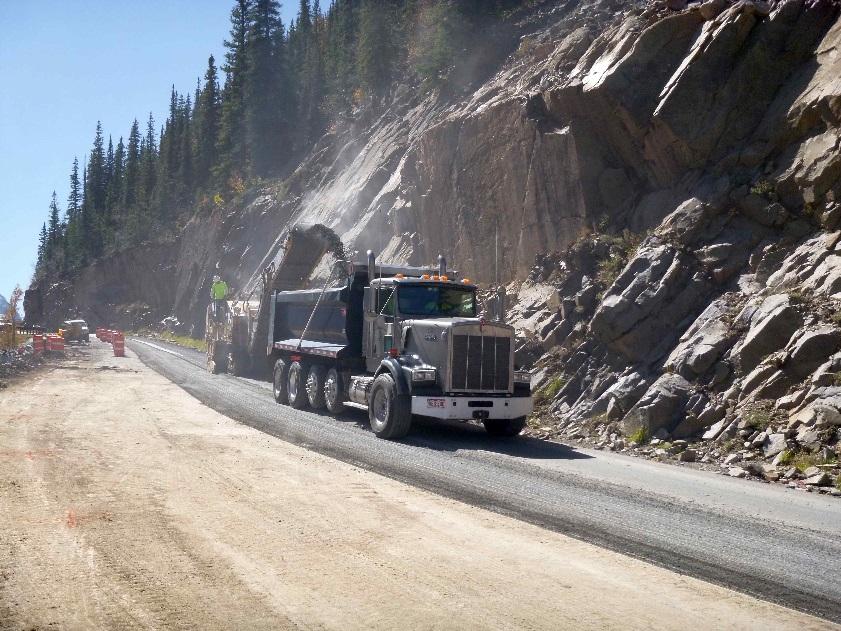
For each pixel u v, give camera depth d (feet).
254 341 85.56
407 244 98.78
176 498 27.86
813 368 44.42
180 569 19.95
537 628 16.74
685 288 56.13
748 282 53.98
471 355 46.50
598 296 61.72
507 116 79.25
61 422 46.98
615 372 55.06
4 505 26.08
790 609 18.81
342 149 164.35
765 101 61.05
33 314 276.00
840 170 52.44
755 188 57.52
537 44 103.50
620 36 71.67
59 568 19.81
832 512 30.48
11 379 76.48
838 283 48.19
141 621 16.49
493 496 30.40
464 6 128.26
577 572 20.86
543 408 56.29
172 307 272.72
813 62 58.90
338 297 56.80
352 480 32.37
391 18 186.29
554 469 37.35
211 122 298.56
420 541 23.31
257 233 181.88
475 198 83.20
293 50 277.85
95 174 457.27
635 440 46.96
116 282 311.88
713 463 42.11
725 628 17.21
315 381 59.21
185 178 316.19
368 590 18.81
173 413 53.67
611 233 67.41
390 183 117.50
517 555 22.25
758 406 44.80
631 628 16.93
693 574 21.33
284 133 231.50
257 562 20.75
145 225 312.09
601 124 68.54
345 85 205.77
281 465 35.19
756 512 29.68
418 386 46.06
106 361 112.57
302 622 16.67
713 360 49.67
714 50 62.28
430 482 32.89
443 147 88.84
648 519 27.63
